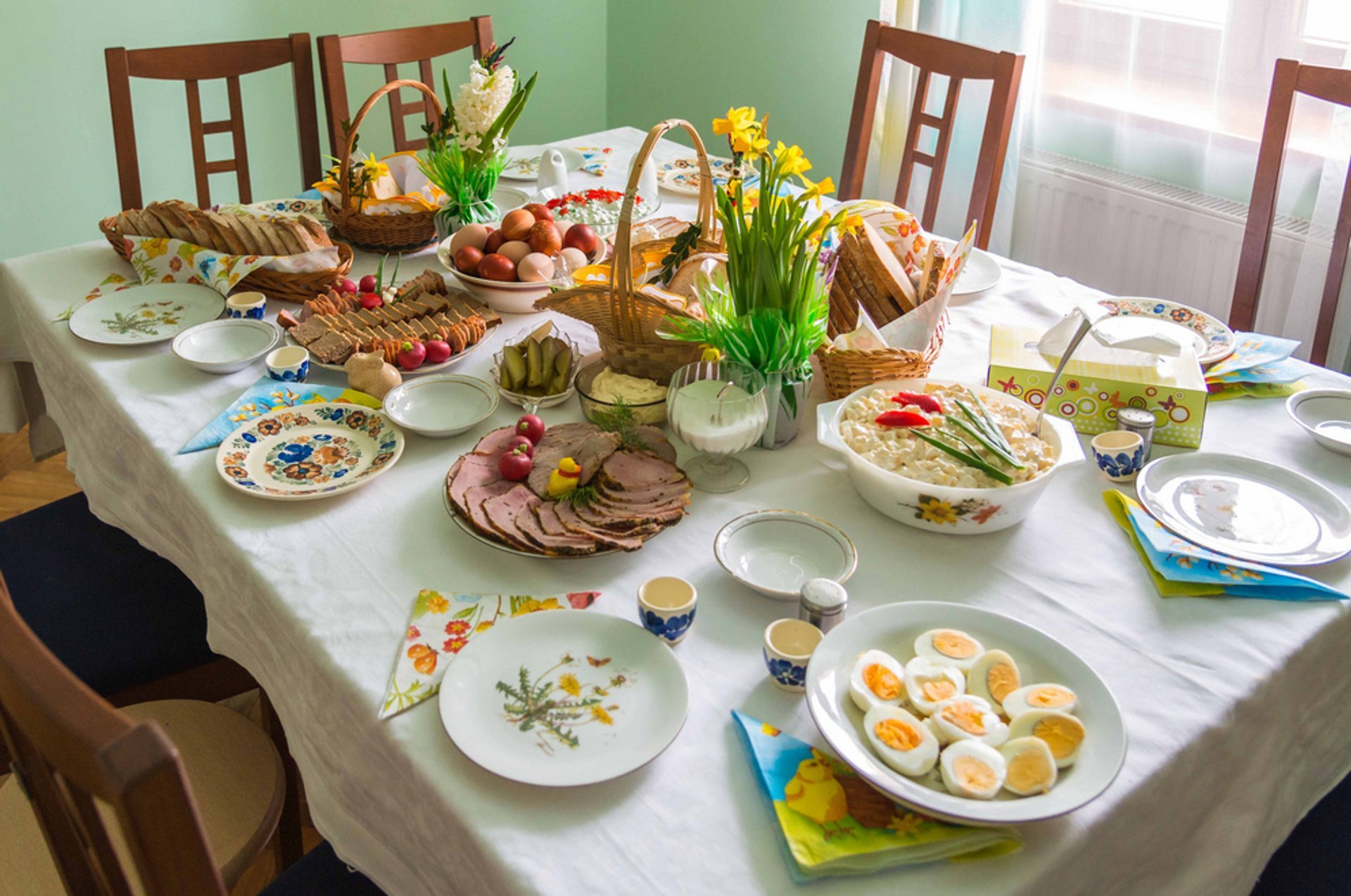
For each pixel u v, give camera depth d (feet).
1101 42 8.53
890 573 3.76
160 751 2.07
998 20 8.62
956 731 2.90
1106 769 2.78
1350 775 4.26
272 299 5.84
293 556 3.80
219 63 7.29
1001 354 4.78
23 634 2.44
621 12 12.27
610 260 4.89
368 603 3.59
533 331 5.30
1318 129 7.57
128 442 4.71
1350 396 4.75
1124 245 8.84
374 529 3.96
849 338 4.63
